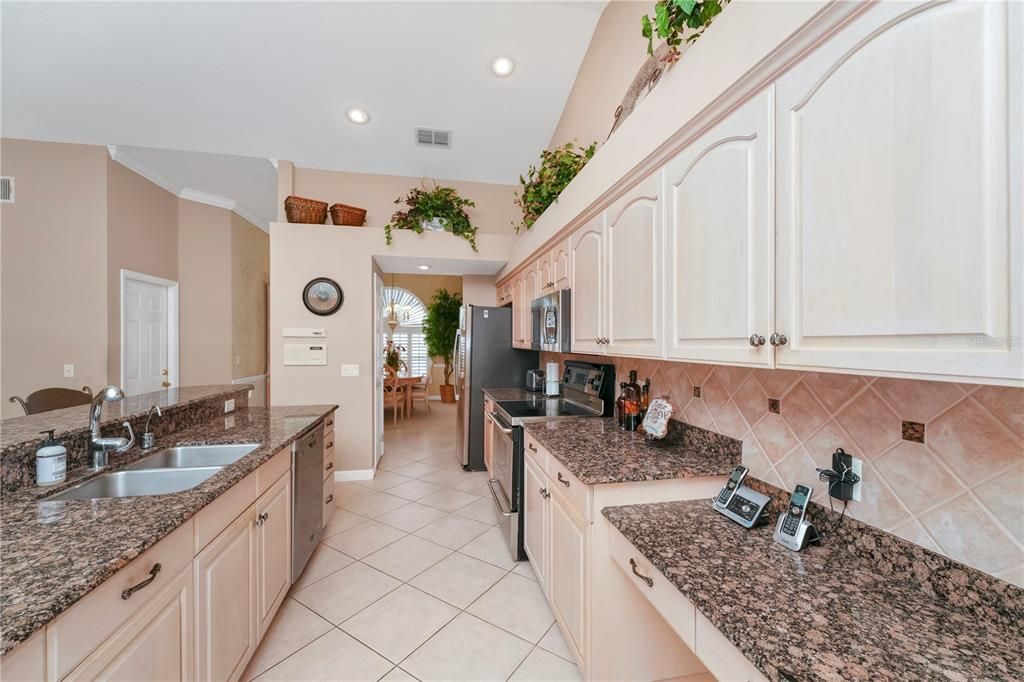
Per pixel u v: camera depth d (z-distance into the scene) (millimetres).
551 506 1846
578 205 2123
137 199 4125
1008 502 766
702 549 1079
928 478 894
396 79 3262
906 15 656
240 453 1905
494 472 3098
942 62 609
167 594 1062
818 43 810
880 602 852
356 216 3885
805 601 854
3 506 1158
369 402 3832
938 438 878
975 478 814
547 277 2812
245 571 1497
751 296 969
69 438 1480
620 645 1410
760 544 1109
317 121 3566
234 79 3137
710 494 1492
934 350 618
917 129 639
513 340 3957
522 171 4266
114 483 1544
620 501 1426
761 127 946
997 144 549
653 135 1385
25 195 3561
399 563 2365
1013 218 533
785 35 849
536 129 3816
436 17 2840
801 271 841
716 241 1097
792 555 1047
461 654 1676
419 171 4203
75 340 3682
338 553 2477
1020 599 741
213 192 4828
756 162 961
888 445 977
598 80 2928
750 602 848
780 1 865
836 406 1111
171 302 4629
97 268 3723
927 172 626
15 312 3537
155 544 1004
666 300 1336
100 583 822
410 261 4148
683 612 967
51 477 1330
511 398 3309
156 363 4453
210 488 1281
